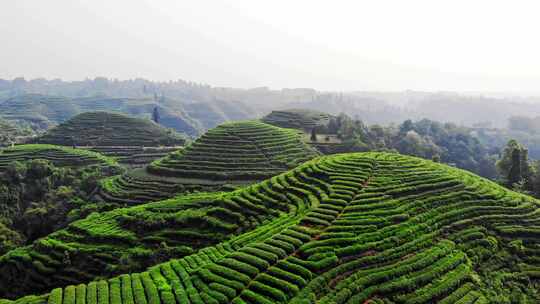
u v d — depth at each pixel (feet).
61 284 167.53
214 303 108.88
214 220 189.57
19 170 303.27
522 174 293.43
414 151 470.80
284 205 186.91
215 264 129.39
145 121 522.47
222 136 368.27
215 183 297.12
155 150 452.76
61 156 374.43
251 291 114.42
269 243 139.23
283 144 368.07
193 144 359.46
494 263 143.54
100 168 357.20
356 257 132.05
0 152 377.30
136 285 121.29
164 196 277.64
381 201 171.42
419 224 155.43
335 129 491.72
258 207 190.19
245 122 409.49
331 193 180.96
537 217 172.45
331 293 114.52
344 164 216.33
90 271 172.35
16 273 176.96
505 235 157.89
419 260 133.69
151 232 192.54
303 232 146.72
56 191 297.33
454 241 149.69
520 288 133.28
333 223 152.97
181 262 138.21
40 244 189.78
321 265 124.67
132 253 175.22
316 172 209.97
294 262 127.13
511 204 179.42
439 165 226.79
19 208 278.26
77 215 249.75
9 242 219.20
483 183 204.44
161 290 117.70
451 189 187.42
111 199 277.85
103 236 190.29
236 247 148.87
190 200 222.28
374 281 120.78
